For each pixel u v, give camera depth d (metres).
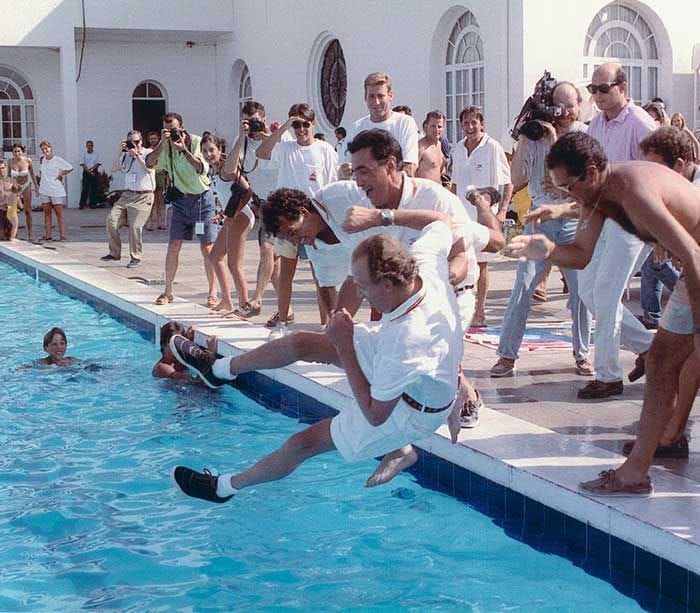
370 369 4.03
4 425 6.50
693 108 16.00
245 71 24.30
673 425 4.77
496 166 8.34
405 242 4.67
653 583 3.91
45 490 5.36
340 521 4.89
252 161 8.48
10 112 25.19
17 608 4.03
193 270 12.52
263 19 22.34
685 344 4.11
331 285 6.10
